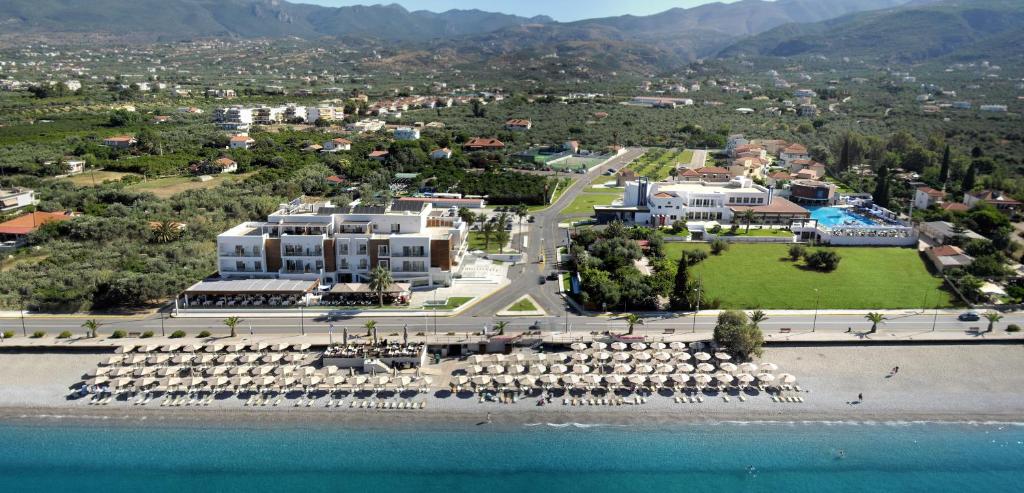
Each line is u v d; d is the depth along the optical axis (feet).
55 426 270.05
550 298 393.91
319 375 296.51
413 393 290.97
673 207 561.84
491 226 508.94
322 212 449.06
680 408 283.38
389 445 259.80
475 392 292.61
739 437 266.98
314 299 387.96
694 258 451.53
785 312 371.56
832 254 437.99
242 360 307.37
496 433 266.98
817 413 281.13
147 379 292.40
